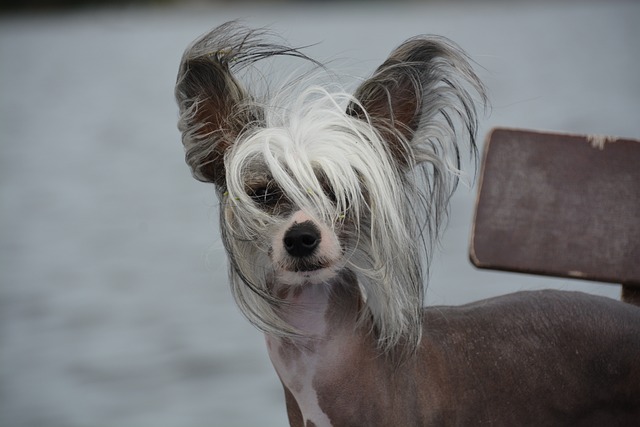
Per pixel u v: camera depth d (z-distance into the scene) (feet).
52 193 87.71
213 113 17.40
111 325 46.65
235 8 461.37
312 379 17.33
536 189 19.62
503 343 17.83
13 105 195.52
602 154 19.62
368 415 17.21
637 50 252.83
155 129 142.10
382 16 455.22
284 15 456.45
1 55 344.08
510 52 238.27
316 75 17.89
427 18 437.99
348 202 16.96
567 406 17.63
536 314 18.07
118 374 40.42
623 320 17.85
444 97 16.98
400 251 16.87
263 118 17.49
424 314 18.06
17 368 41.39
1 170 104.32
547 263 19.34
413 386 17.26
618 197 19.42
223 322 46.16
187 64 16.92
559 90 146.20
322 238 16.62
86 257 61.21
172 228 69.26
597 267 19.25
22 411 37.17
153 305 49.29
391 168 16.97
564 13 506.48
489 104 20.90
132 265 58.29
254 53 17.47
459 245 53.67
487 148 19.88
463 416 17.49
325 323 17.25
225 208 17.20
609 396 17.65
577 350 17.71
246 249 17.20
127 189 88.07
